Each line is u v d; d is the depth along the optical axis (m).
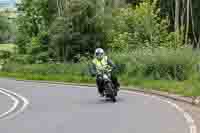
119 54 54.06
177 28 80.56
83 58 64.75
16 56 87.88
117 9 79.81
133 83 43.75
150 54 50.38
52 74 61.06
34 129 18.75
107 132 17.62
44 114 23.69
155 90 36.59
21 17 103.94
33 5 101.56
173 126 18.75
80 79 51.12
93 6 74.62
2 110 26.45
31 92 38.34
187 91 33.84
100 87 29.69
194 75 46.28
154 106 26.14
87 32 74.62
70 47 74.88
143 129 18.16
